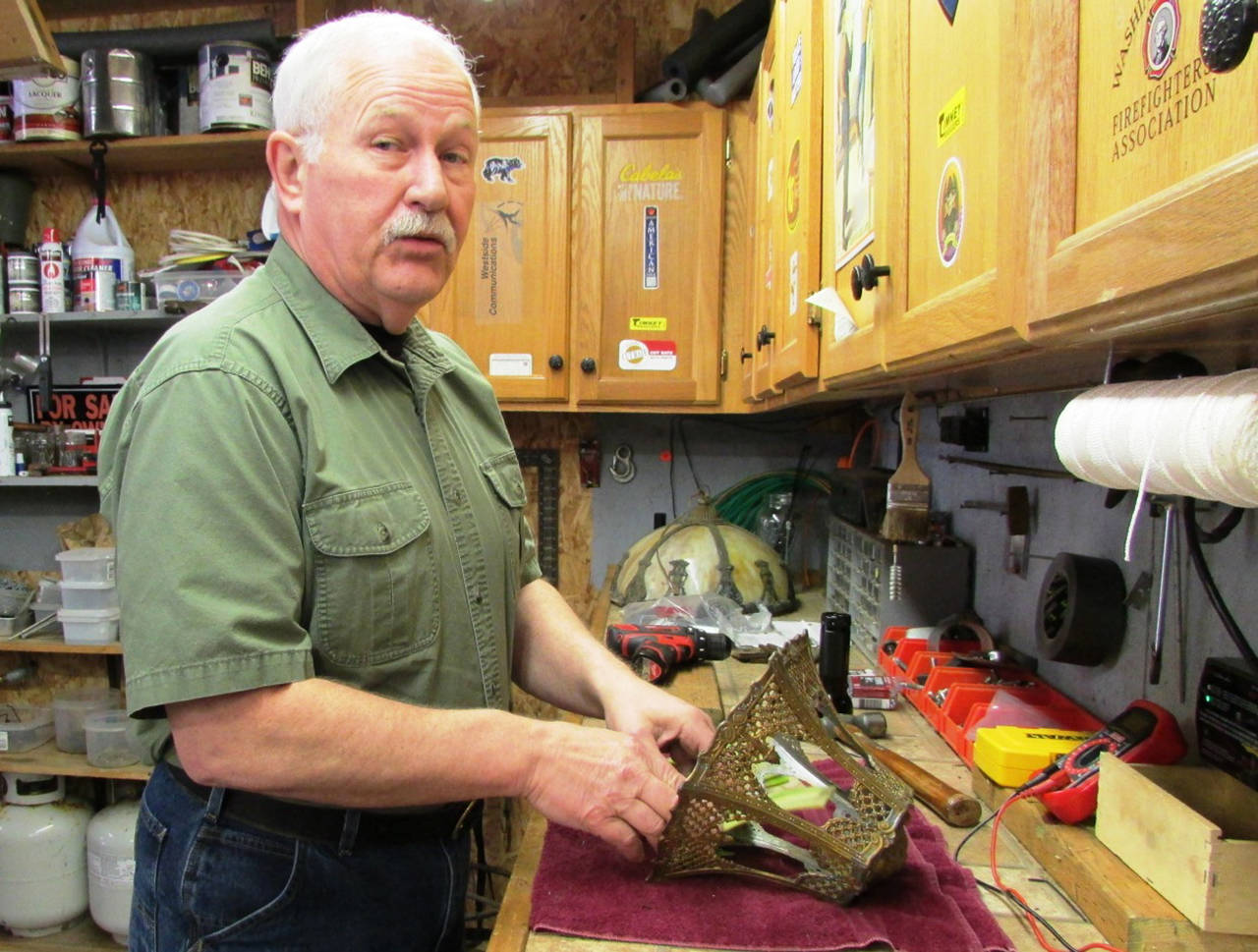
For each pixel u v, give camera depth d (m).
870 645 1.72
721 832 0.80
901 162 0.88
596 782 0.77
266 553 0.73
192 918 0.86
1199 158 0.42
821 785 0.91
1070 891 0.82
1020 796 0.92
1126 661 1.10
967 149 0.71
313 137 0.83
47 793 2.38
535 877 0.84
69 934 2.38
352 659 0.82
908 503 1.67
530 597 1.16
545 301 2.32
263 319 0.82
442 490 0.93
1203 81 0.41
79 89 2.28
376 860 0.90
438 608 0.89
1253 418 0.48
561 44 2.62
